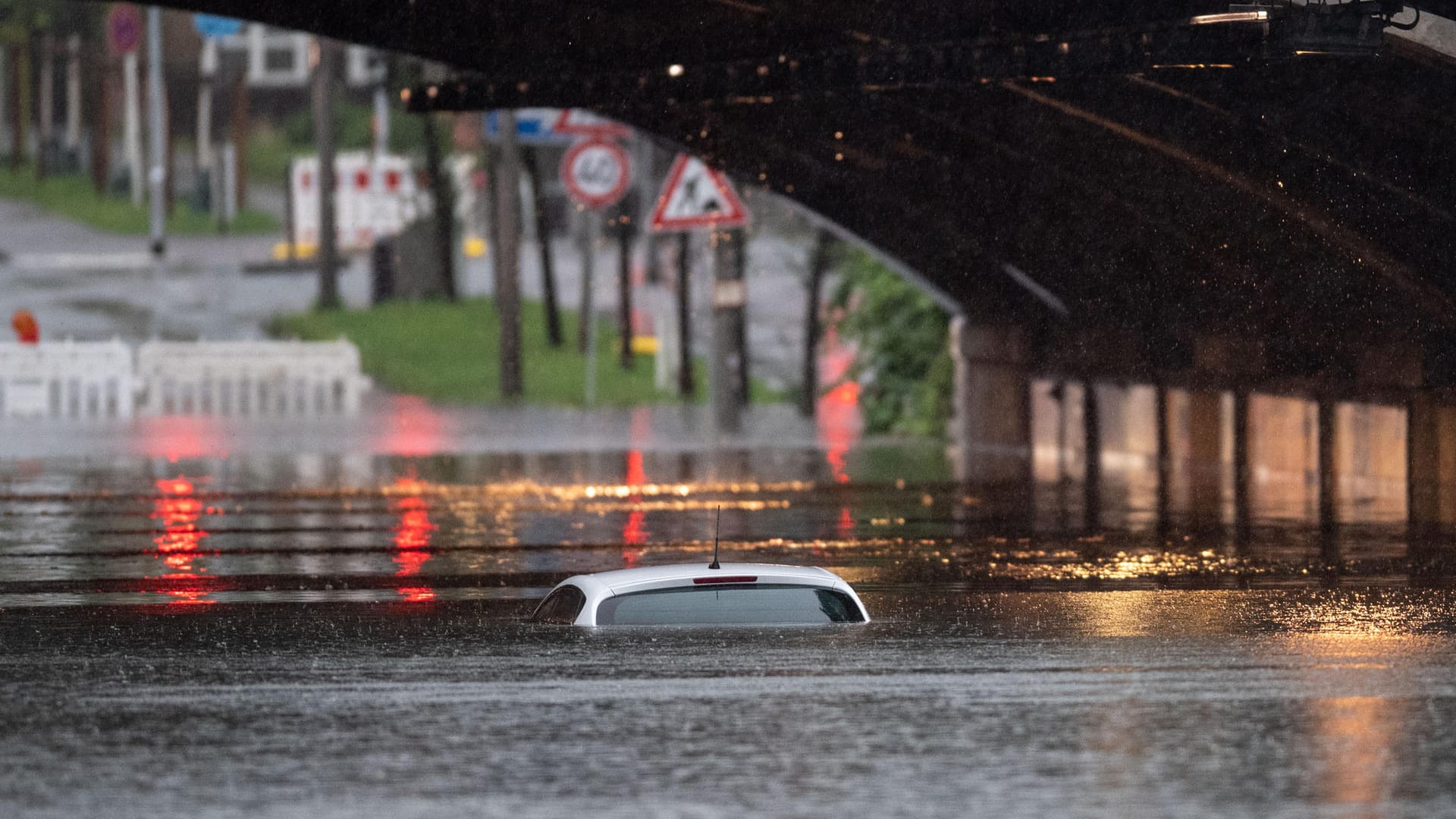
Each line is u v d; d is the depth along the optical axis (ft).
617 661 118.42
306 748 97.35
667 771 91.71
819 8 243.40
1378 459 301.02
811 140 328.08
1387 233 265.13
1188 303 337.52
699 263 654.94
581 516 253.24
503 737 99.45
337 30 273.75
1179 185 283.18
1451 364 282.77
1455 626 141.28
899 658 121.29
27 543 220.84
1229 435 336.90
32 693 113.80
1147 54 209.05
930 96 278.87
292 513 255.29
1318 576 191.01
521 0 256.52
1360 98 228.84
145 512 254.88
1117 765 92.53
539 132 460.96
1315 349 310.45
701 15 253.44
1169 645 129.49
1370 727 101.30
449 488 286.66
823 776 90.63
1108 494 287.48
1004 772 91.20
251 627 147.13
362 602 171.22
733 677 113.60
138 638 140.56
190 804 85.97
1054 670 118.62
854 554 213.25
